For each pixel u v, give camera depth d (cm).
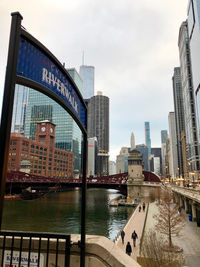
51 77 300
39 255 328
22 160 12194
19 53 247
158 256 1480
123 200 7150
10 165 11906
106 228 3722
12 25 239
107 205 6794
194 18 12081
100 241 344
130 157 8225
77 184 8631
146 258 1500
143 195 7656
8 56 232
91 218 4591
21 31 244
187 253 1933
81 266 318
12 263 349
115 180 8831
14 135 12412
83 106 419
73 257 338
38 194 9325
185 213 4209
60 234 330
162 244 2006
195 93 12000
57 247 324
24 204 6794
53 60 303
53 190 12275
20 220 4256
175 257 1556
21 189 9750
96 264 324
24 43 255
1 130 218
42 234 330
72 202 7481
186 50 14700
